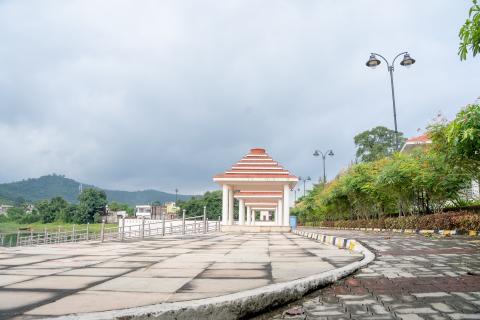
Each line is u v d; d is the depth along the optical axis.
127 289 3.74
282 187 31.11
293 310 3.40
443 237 11.93
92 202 85.56
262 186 30.77
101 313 2.79
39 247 10.34
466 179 13.04
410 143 25.08
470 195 15.97
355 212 29.77
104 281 4.23
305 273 4.67
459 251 7.56
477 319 2.97
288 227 26.94
